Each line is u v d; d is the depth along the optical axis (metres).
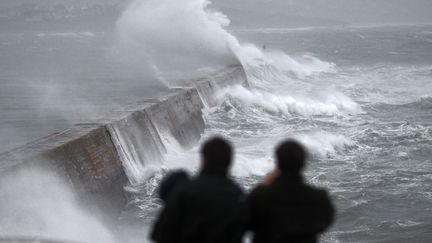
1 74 113.69
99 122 34.91
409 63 132.00
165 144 41.75
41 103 73.88
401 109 63.66
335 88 83.06
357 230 26.48
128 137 36.09
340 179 35.25
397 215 28.45
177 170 7.40
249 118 57.19
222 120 56.03
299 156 7.29
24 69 125.06
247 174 36.50
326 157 41.19
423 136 47.66
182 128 47.00
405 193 31.86
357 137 47.88
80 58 160.12
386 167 38.12
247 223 7.27
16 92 85.12
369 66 124.06
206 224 6.88
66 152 28.56
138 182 34.59
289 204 7.21
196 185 6.96
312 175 36.25
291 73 102.88
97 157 30.92
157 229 6.98
